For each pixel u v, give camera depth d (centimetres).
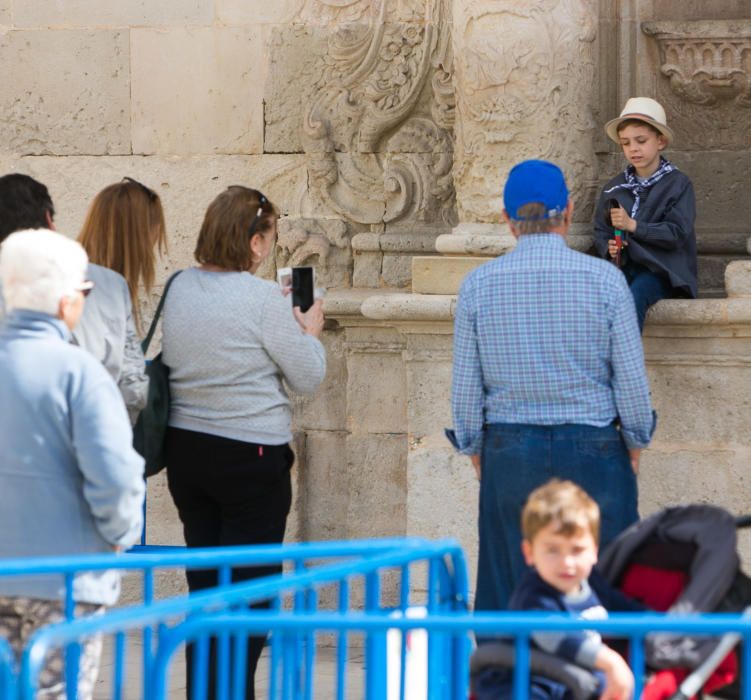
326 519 1894
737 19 1764
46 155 1969
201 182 1938
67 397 1052
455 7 1703
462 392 1299
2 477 1055
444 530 1677
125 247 1364
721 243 1784
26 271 1066
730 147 1789
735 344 1580
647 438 1287
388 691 957
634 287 1558
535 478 1270
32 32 1966
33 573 944
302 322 1413
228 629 791
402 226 1894
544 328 1266
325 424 1892
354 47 1881
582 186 1689
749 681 746
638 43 1784
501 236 1675
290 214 1928
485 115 1680
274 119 1920
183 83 1938
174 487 1425
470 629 774
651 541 973
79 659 1034
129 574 1914
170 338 1393
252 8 1920
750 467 1585
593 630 765
